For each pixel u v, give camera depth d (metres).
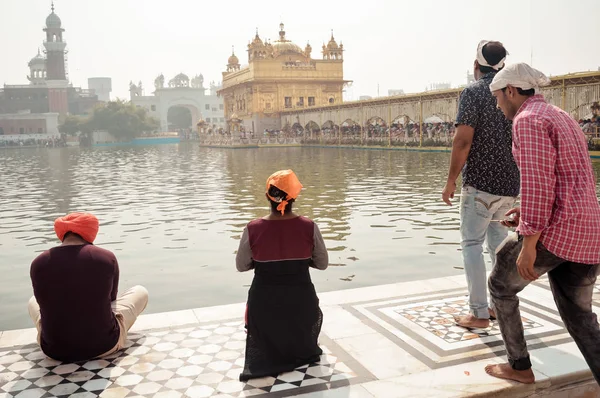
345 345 3.78
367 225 10.37
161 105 115.00
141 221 11.88
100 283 3.58
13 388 3.29
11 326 5.61
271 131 63.91
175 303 6.11
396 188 16.25
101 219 12.32
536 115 2.74
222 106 119.44
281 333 3.43
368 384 3.20
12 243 9.85
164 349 3.84
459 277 5.41
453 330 4.00
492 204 3.94
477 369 3.36
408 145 41.16
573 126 2.78
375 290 5.02
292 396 3.10
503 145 3.87
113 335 3.72
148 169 29.69
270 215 3.53
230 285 6.77
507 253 3.04
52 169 31.64
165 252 8.71
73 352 3.60
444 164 25.81
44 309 3.55
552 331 3.90
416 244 8.62
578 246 2.72
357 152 40.66
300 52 66.62
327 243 8.88
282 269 3.44
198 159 38.97
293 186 3.44
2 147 86.19
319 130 57.91
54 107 103.44
